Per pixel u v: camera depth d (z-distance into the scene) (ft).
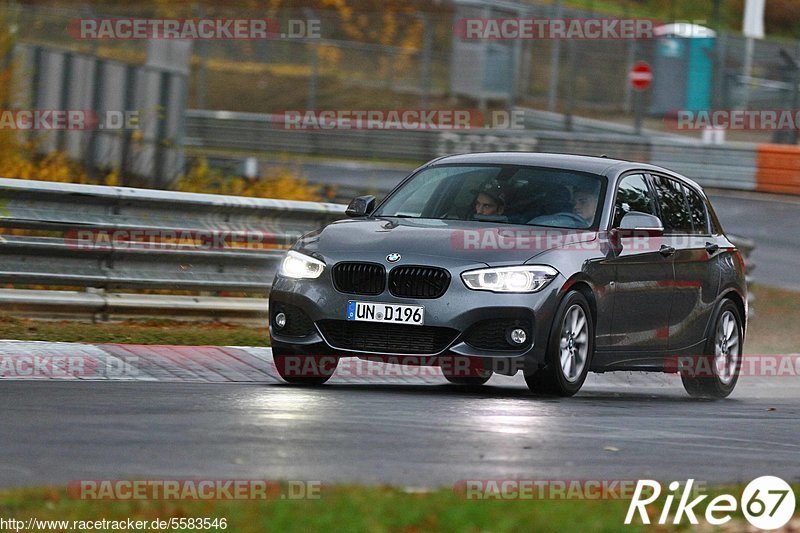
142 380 84.38
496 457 59.47
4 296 101.55
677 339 99.55
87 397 72.59
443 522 43.19
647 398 99.40
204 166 184.14
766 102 369.30
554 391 86.69
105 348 92.58
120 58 363.35
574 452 62.59
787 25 556.92
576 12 446.60
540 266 84.58
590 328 88.53
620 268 91.45
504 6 401.08
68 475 50.52
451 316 82.64
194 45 416.87
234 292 115.96
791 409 94.89
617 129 374.84
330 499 46.16
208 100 403.34
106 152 184.14
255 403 73.67
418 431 65.92
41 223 104.32
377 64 415.85
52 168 164.66
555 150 335.47
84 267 107.04
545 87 416.46
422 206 93.25
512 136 342.44
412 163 363.15
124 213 110.01
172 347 96.27
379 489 48.52
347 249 85.87
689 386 104.73
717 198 298.15
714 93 371.76
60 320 105.81
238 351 98.12
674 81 397.60
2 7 186.39
